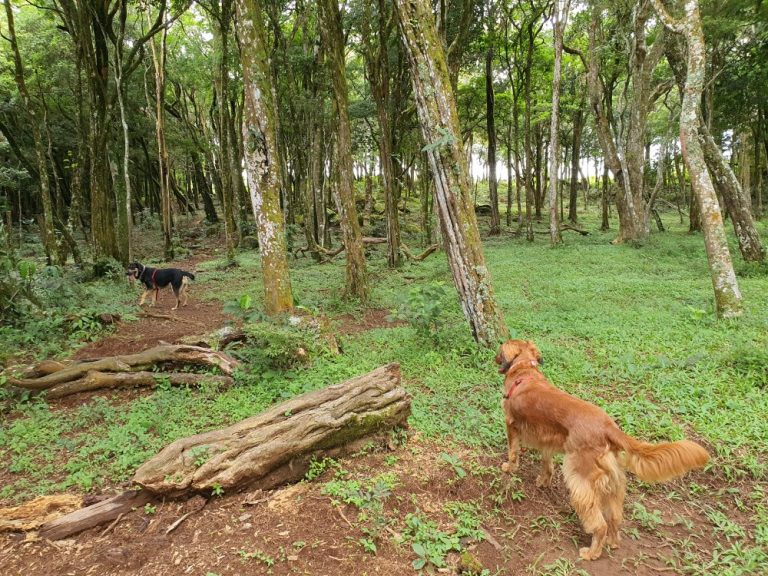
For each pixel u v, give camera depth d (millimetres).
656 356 6227
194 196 41656
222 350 6902
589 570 3055
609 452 3072
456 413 5043
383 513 3453
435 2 13773
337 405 4184
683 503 3717
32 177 23547
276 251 7473
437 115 6477
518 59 23297
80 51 14477
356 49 18359
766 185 31719
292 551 3107
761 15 13102
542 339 7262
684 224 27297
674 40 11852
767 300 8586
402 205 32812
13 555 3152
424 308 7230
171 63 23359
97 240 15156
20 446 4562
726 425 4469
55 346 7535
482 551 3201
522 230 27188
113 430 4754
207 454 3705
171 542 3234
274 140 7379
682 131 7820
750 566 2994
